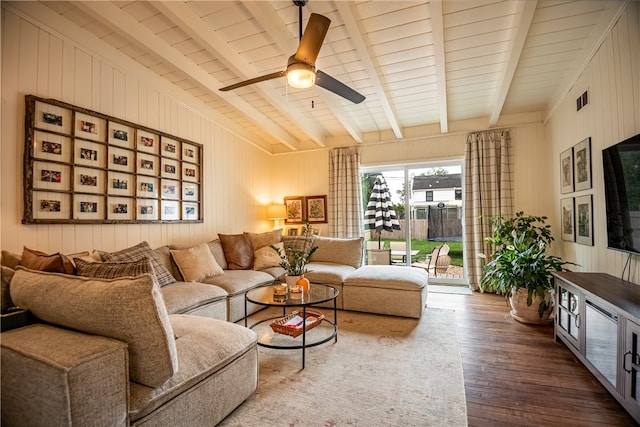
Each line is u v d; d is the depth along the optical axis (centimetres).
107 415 111
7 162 229
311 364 228
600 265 269
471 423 163
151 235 344
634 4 210
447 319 325
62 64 261
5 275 156
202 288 287
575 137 319
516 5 232
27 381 108
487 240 375
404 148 509
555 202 390
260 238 450
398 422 163
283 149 587
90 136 282
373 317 334
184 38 287
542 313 297
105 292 122
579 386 196
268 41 288
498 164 445
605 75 253
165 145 359
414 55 301
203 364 151
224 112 452
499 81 347
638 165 201
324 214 554
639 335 152
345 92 270
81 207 274
